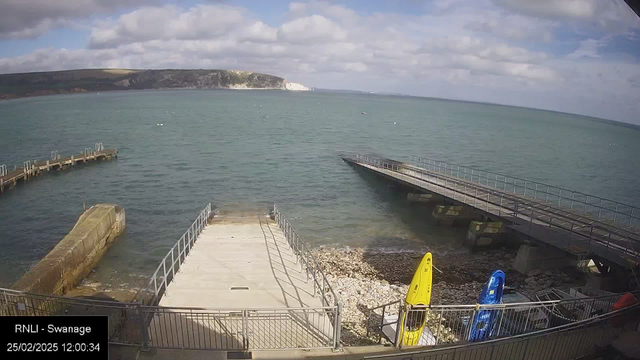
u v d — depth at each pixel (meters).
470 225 26.00
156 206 32.81
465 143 78.94
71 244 20.05
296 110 148.25
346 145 68.19
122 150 55.78
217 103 168.38
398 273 21.62
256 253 16.67
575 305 13.12
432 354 8.79
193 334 9.30
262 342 9.67
